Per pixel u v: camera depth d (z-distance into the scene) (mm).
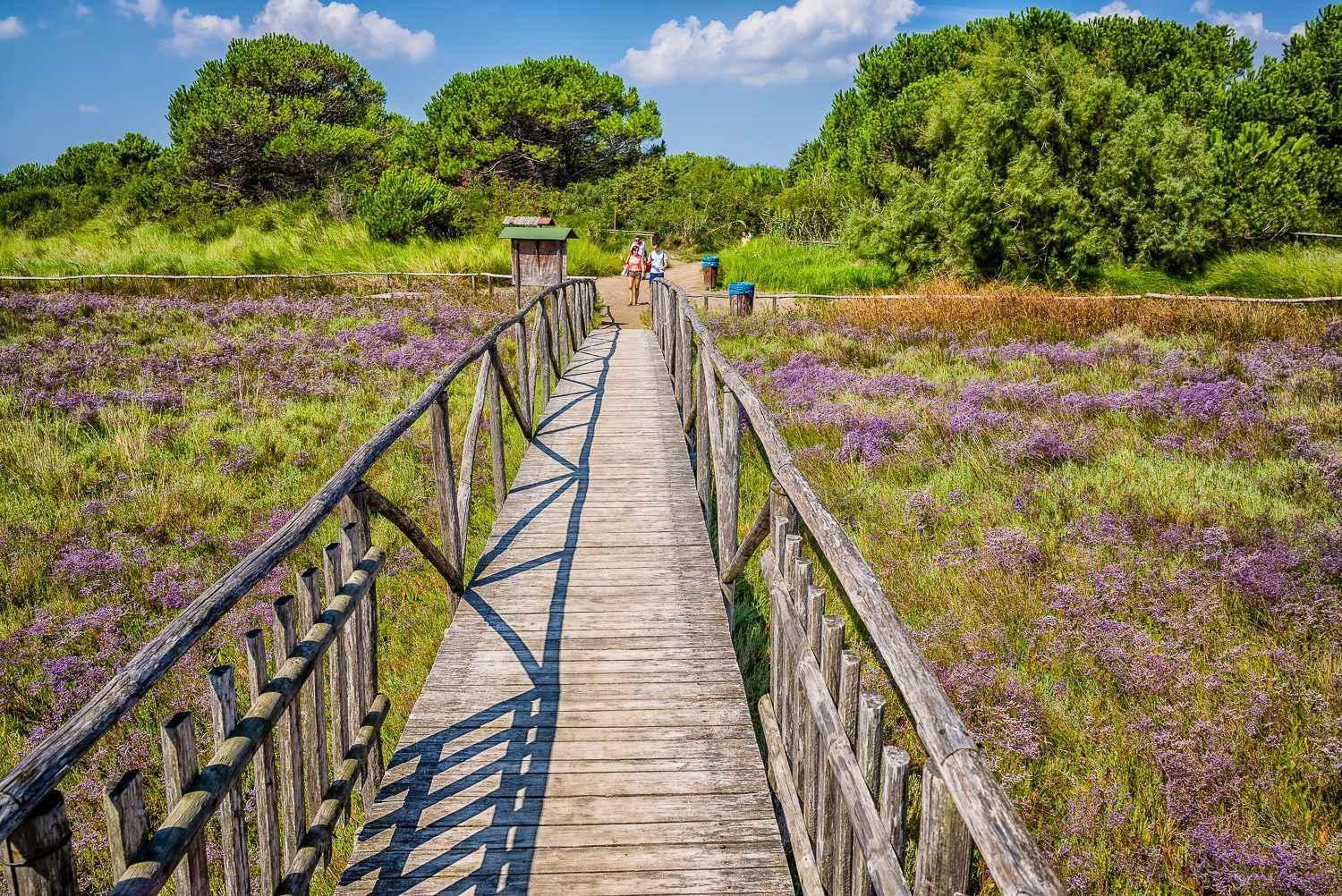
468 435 6152
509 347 14891
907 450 8258
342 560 3488
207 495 8109
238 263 24250
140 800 1934
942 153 22469
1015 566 5695
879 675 4633
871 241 22547
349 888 3053
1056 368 11664
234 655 5492
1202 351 12000
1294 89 28266
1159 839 3463
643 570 5852
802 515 3348
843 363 12867
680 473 7988
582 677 4492
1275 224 22422
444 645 4848
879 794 2279
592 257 30219
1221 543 5797
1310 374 10180
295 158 37094
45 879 1646
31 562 6684
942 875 1786
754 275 24875
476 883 3074
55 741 1721
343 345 15016
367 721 3664
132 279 21812
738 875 3123
